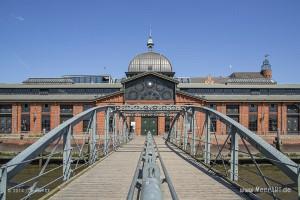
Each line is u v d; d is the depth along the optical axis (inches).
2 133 2418.8
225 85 2549.2
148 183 229.6
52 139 398.3
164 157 840.9
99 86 2536.9
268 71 3836.1
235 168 508.4
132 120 2405.3
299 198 302.0
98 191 443.5
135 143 1454.2
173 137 1499.8
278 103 2421.3
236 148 511.5
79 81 3292.3
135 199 362.9
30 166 1371.8
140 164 436.8
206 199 405.1
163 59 2834.6
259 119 2409.0
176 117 1390.3
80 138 1774.1
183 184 493.0
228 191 447.8
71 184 487.8
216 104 2416.3
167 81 2385.6
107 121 916.6
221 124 2352.4
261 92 2532.0
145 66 2805.1
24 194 793.6
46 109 2433.6
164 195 422.0
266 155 362.6
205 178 541.0
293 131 2423.7
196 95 2448.3
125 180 519.5
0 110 2440.9
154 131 2411.4
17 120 2421.3
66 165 510.6
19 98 2428.6
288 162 317.4
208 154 716.7
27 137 2135.8
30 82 2822.3
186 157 839.7
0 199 275.7
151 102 2378.2
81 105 2421.3
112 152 960.9
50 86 2529.5
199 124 2236.7
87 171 605.6
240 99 2411.4
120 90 2383.1
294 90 2534.5
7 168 287.3
